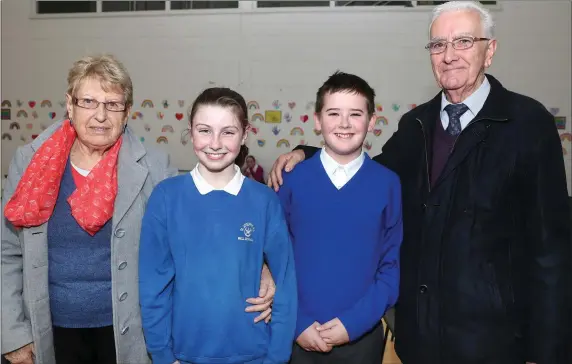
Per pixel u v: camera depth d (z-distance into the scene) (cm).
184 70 539
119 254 122
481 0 498
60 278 122
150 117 548
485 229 119
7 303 122
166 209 121
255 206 124
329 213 129
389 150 150
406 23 501
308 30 517
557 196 115
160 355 118
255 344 120
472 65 121
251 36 525
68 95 121
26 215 116
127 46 545
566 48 491
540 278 115
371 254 128
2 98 571
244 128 126
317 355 132
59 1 552
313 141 529
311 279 128
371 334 133
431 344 124
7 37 561
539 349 115
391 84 510
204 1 535
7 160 570
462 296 119
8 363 136
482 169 120
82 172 127
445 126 131
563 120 500
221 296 117
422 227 128
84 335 126
